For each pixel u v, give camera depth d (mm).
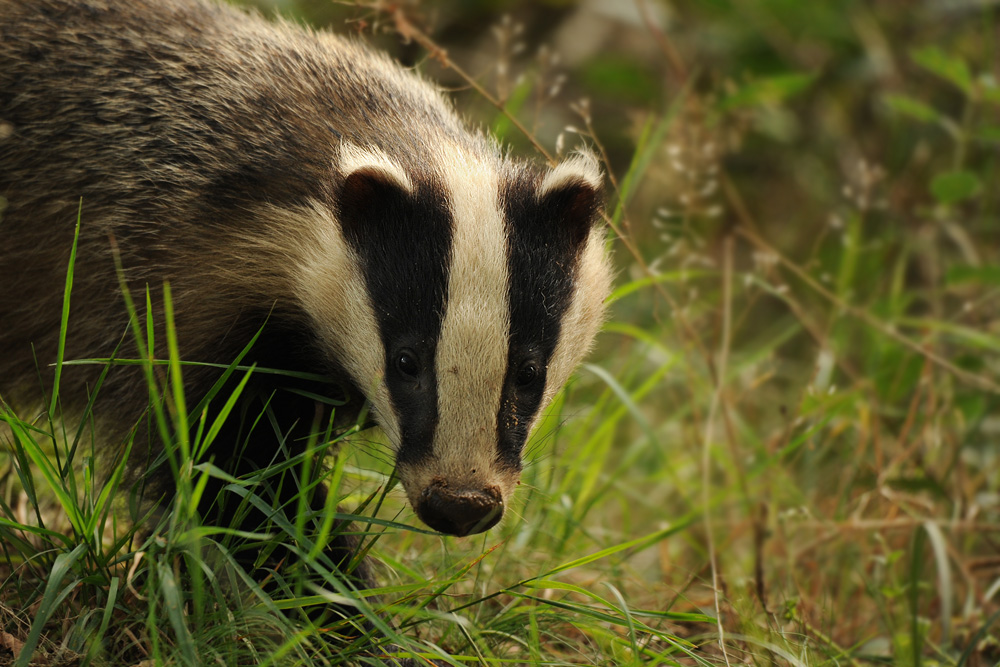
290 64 9609
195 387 8922
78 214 8484
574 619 9164
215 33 9703
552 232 8703
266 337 9062
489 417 8039
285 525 7844
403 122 9469
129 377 8914
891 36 18844
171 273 8852
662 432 14602
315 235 8688
